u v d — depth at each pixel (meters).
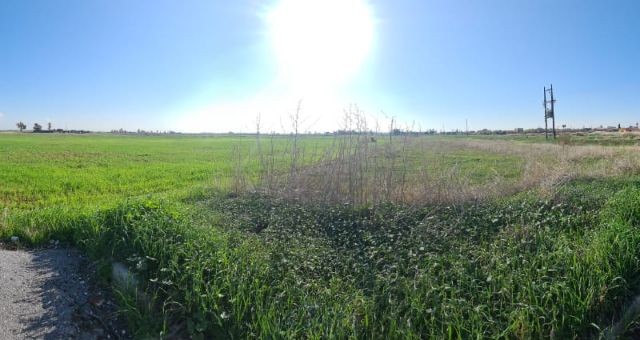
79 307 4.56
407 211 7.26
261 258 5.32
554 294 4.29
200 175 17.05
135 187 13.70
